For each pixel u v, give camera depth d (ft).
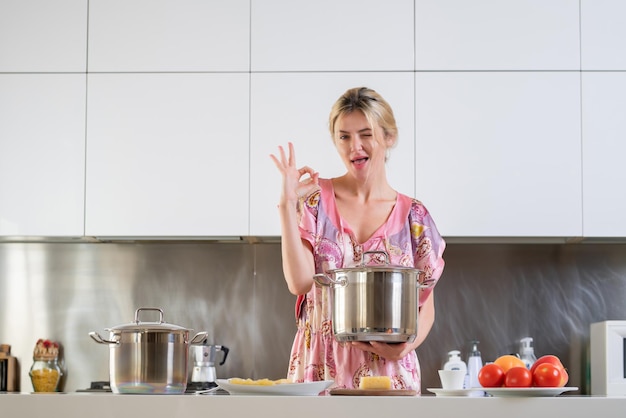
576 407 4.95
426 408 4.97
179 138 11.28
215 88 11.31
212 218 11.19
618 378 11.10
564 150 11.16
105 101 11.35
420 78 11.23
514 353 11.94
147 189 11.25
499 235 11.07
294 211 7.50
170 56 11.36
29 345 12.17
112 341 5.43
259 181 11.20
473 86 11.23
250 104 11.27
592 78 11.22
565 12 11.28
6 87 11.39
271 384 5.60
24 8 11.47
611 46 11.25
